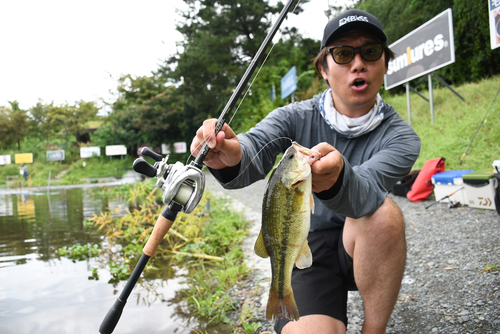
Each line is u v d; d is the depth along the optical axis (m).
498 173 3.79
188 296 3.02
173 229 4.95
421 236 3.72
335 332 1.60
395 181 1.74
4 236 5.78
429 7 12.47
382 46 1.85
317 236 1.92
